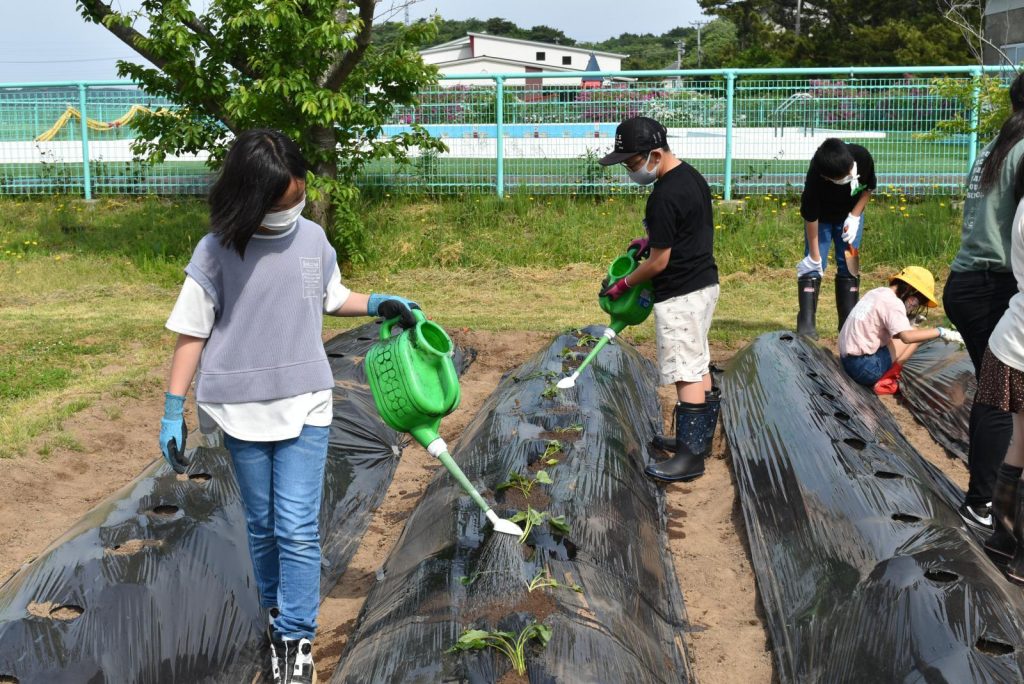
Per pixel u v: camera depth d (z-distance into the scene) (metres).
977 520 5.19
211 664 3.91
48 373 8.31
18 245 14.25
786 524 5.20
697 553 5.33
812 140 14.84
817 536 4.88
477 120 15.27
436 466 6.59
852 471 5.30
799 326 9.02
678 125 15.11
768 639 4.48
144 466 6.59
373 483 6.27
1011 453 4.60
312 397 3.63
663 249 5.45
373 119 12.59
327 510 5.71
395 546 5.09
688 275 5.57
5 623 3.73
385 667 3.50
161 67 12.32
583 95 15.16
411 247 13.74
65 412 7.20
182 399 3.54
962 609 3.77
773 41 52.91
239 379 3.55
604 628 3.73
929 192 14.63
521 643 3.34
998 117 11.77
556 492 4.81
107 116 15.98
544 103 15.17
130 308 11.30
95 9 12.31
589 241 13.80
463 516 4.61
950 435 7.05
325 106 11.85
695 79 15.21
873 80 14.67
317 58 12.03
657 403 7.72
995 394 4.50
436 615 3.75
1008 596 4.00
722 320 10.44
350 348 8.12
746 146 15.00
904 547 4.41
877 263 12.70
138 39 12.16
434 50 63.31
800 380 6.93
